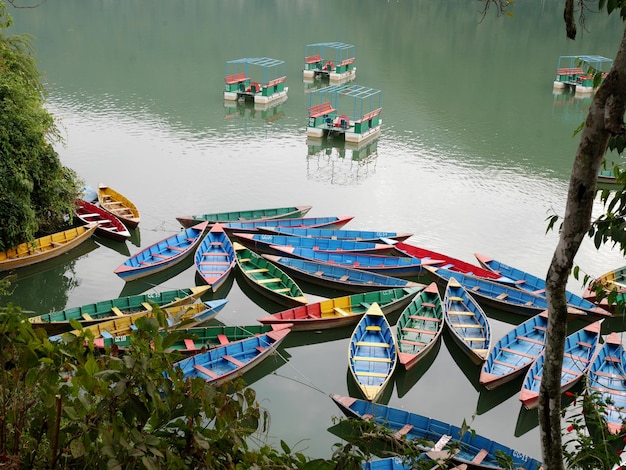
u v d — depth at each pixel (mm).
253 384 20109
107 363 6102
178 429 6141
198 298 23578
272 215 31547
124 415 5547
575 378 19422
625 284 25797
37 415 5746
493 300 24406
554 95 56062
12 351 5758
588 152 5484
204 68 61625
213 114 48938
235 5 97938
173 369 5938
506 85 58906
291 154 41531
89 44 67875
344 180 37500
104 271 26656
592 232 7680
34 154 26000
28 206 25281
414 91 56812
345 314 23047
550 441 6297
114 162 38188
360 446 7340
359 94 51469
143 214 31812
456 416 19359
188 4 96375
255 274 25984
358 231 29562
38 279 26094
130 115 47031
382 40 77250
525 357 21375
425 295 24438
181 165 38469
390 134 46000
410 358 20156
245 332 21203
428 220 32625
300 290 24031
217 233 28562
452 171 39281
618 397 19188
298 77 62031
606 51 70750
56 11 85000
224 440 5867
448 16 92500
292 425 18156
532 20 88250
